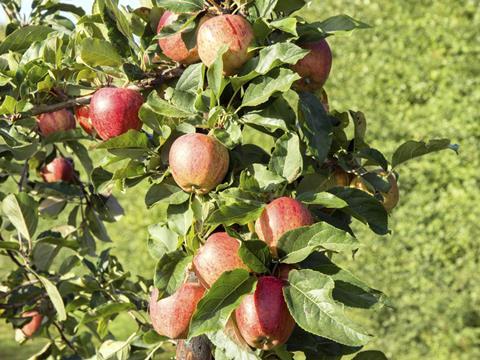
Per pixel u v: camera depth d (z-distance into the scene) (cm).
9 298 160
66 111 151
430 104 450
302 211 106
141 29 128
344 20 118
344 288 105
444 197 413
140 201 535
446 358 383
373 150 124
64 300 170
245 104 112
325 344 120
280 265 105
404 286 412
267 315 101
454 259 408
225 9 119
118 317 464
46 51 129
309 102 119
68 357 169
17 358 408
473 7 466
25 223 141
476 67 440
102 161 120
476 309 385
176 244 115
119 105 120
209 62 114
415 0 494
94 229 166
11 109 125
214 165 111
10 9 156
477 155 411
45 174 168
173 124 119
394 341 403
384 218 116
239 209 105
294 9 122
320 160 116
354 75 496
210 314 98
